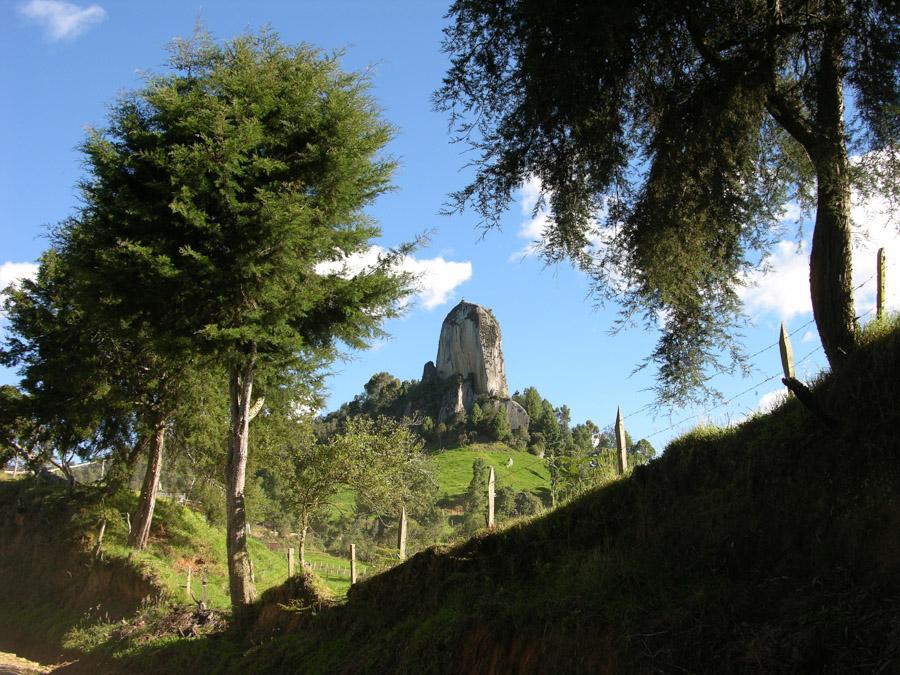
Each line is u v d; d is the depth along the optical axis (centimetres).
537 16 909
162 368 2745
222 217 1552
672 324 1086
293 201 1520
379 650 1057
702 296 1070
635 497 1016
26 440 3291
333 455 2462
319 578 1478
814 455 819
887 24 830
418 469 2758
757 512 806
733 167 984
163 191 1513
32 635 2517
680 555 826
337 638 1202
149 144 1545
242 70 1593
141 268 1492
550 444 10638
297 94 1608
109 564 2625
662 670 650
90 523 3020
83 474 4181
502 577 1047
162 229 1552
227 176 1489
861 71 855
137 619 1975
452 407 12250
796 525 752
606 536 974
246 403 1698
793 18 943
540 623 820
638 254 1029
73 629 2319
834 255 895
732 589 710
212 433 3066
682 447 1012
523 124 991
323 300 1678
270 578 2720
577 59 912
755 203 1012
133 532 2911
